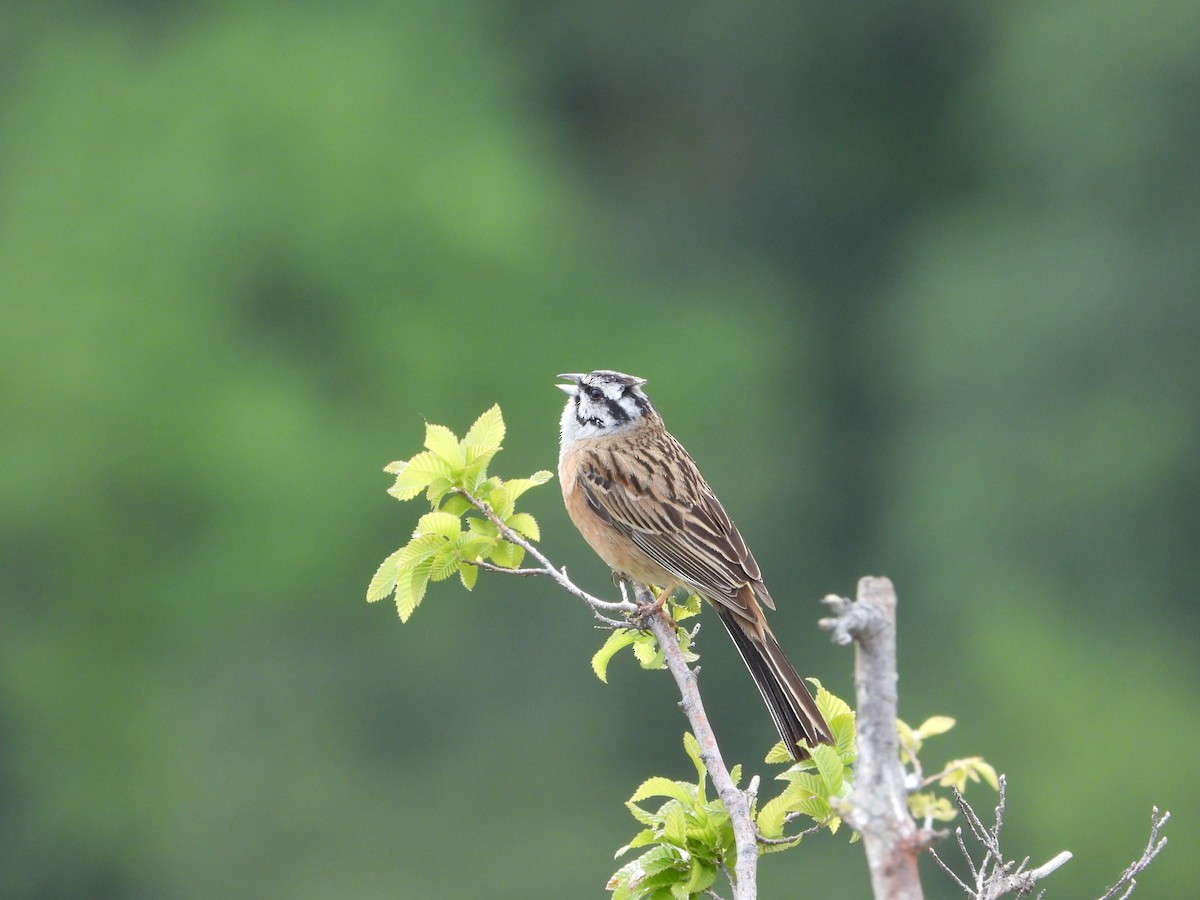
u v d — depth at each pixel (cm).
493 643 1912
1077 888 1844
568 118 2997
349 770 1928
